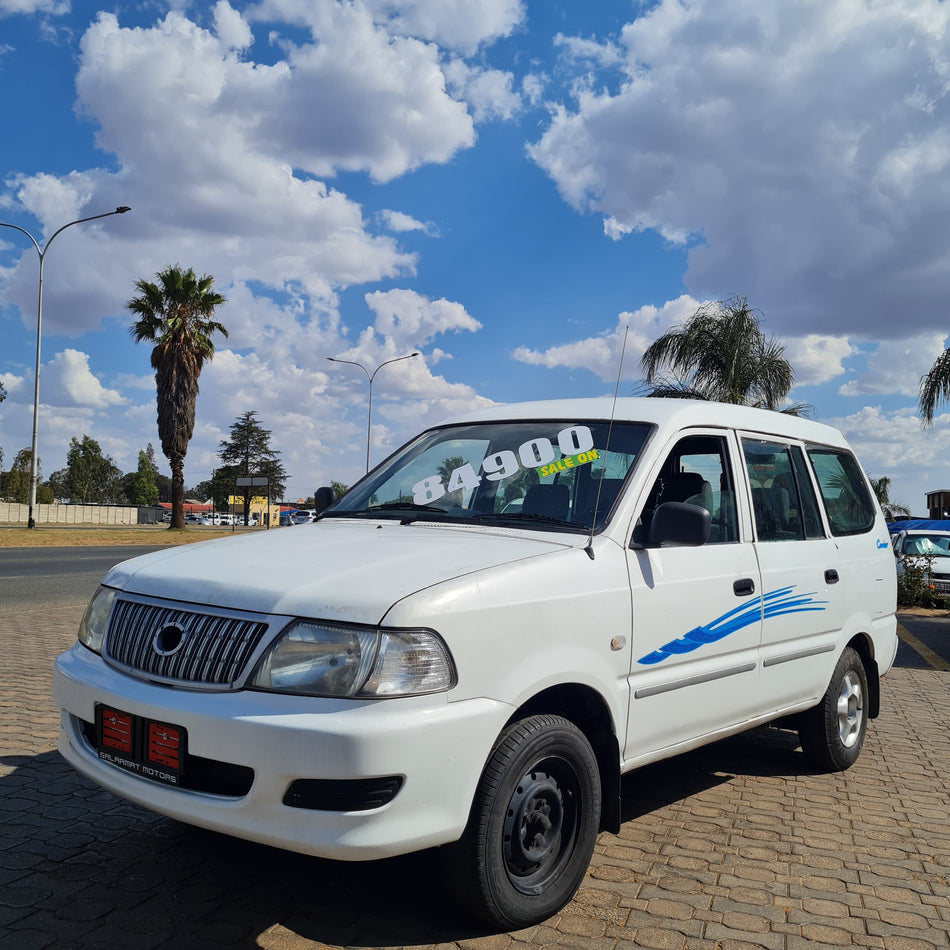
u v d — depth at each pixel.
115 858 3.61
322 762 2.62
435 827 2.77
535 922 3.18
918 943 3.20
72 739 3.25
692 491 4.20
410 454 4.61
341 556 3.23
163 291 42.34
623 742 3.57
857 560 5.46
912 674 9.36
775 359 18.00
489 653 2.99
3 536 31.06
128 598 3.25
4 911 3.12
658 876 3.70
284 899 3.30
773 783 5.16
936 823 4.52
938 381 15.74
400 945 3.00
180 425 43.25
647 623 3.66
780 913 3.39
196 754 2.78
